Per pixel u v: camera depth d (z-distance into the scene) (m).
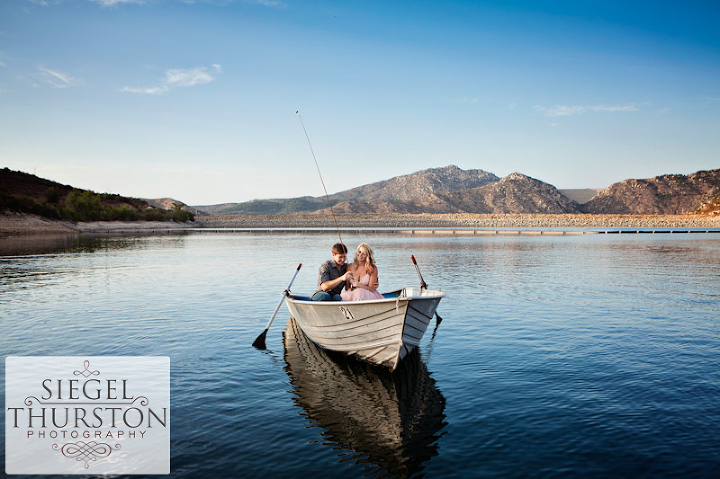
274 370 7.38
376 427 5.30
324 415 5.64
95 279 17.66
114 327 9.90
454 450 4.74
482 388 6.44
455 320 10.54
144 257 27.94
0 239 50.91
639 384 6.45
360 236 61.94
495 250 33.47
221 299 13.37
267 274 19.28
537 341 8.74
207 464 4.46
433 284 16.09
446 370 7.25
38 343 8.59
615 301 12.72
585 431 5.09
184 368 7.35
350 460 4.55
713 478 4.14
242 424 5.37
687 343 8.46
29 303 12.63
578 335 9.12
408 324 7.06
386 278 17.78
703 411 5.53
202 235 66.75
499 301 12.80
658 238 51.97
